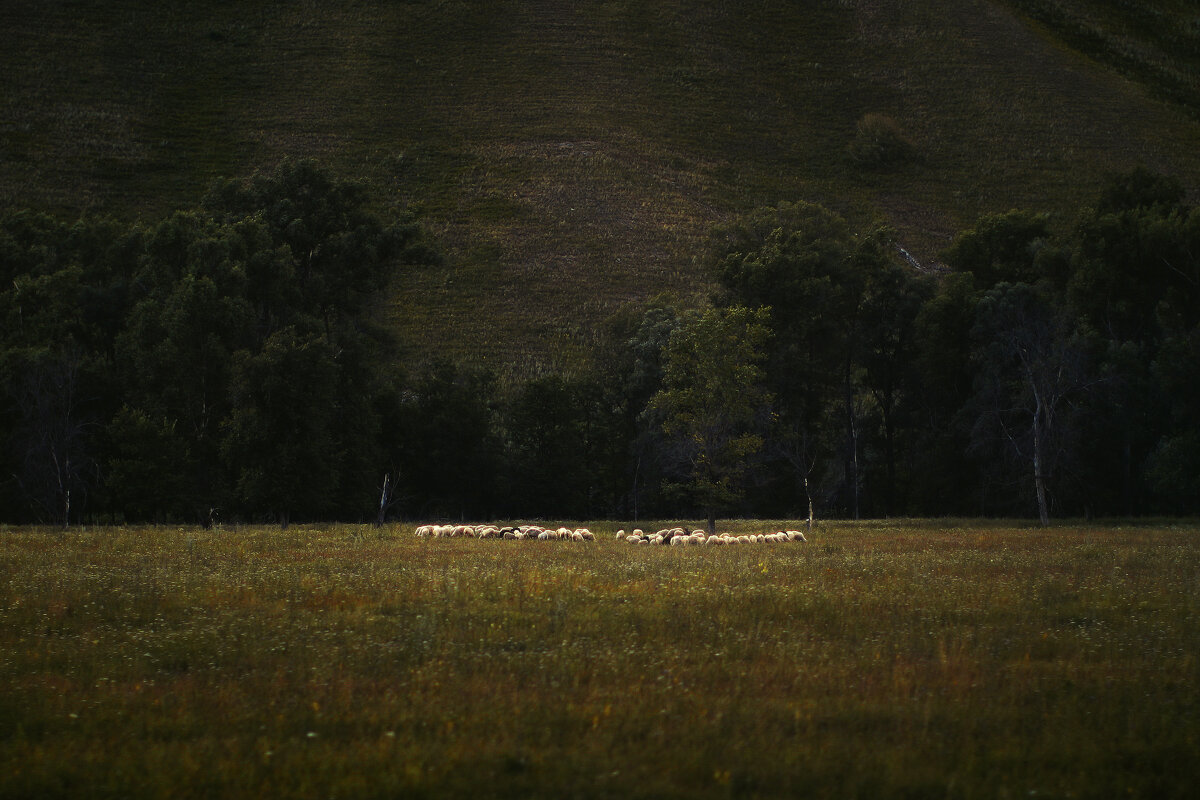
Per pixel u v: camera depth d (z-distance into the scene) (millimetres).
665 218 129375
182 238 61844
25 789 7598
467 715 9391
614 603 15992
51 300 60281
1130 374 57656
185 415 54438
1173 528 46688
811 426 74375
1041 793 7582
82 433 56781
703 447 47406
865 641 12859
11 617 14562
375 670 11211
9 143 128375
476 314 106688
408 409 70750
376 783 7641
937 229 128875
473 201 131250
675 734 8781
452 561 23797
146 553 26047
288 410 49375
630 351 79125
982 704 9891
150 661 11820
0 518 55375
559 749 8414
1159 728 9242
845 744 8609
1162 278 60750
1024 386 59469
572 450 73438
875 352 75125
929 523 55406
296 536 35688
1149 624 14422
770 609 15312
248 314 55531
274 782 7758
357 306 72062
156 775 7766
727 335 47094
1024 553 27953
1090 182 138375
